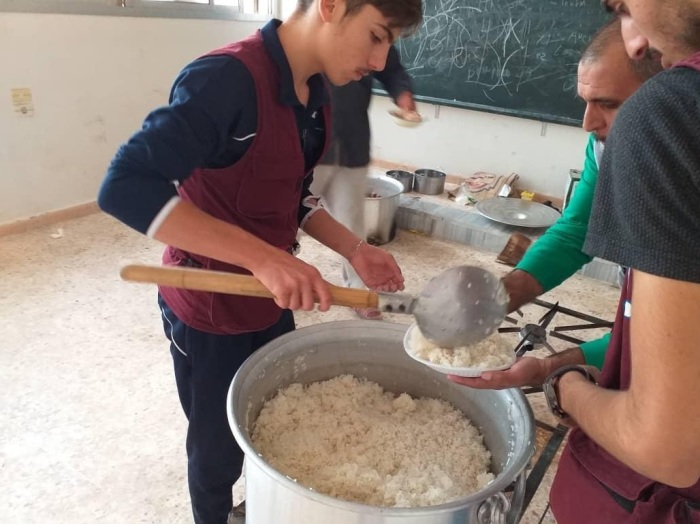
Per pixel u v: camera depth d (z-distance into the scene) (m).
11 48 2.61
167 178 0.78
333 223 1.16
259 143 0.88
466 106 3.63
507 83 3.48
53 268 2.54
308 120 1.00
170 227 0.77
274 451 0.99
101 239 2.88
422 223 3.21
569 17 3.17
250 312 1.05
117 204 0.76
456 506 0.69
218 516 1.25
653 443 0.47
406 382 1.16
